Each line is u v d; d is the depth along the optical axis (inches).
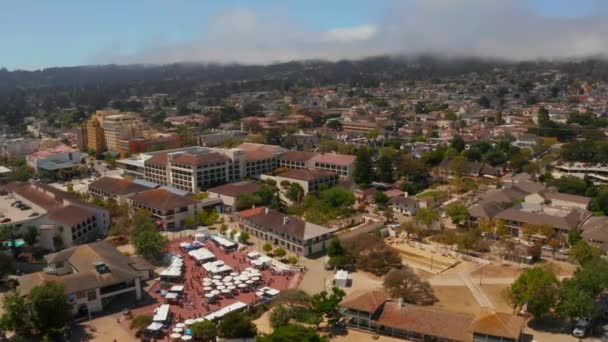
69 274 6638.8
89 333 5885.8
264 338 5073.8
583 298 5654.5
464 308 6456.7
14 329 5703.7
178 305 6599.4
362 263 7834.6
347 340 5634.8
